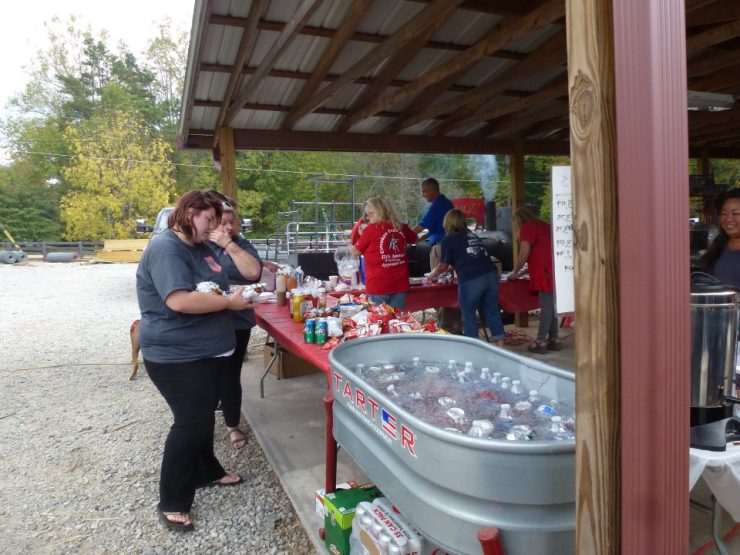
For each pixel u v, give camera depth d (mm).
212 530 2559
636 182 946
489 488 1292
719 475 1568
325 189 30453
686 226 982
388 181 29656
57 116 33750
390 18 4223
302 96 5316
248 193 29891
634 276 958
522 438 1466
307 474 2990
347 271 5121
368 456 1803
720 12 3602
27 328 8070
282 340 3096
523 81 5551
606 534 1019
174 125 34969
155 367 2414
